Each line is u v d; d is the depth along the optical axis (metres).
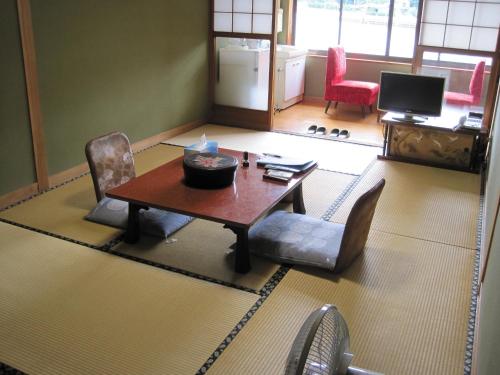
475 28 5.24
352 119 6.51
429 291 2.82
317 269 2.99
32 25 3.79
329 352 1.47
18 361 2.24
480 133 4.55
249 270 2.96
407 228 3.55
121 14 4.64
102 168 3.61
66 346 2.34
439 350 2.37
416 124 4.73
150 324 2.50
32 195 3.96
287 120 6.43
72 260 3.04
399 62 6.99
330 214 3.72
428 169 4.71
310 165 3.55
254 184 3.27
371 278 2.93
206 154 3.37
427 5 5.37
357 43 7.30
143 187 3.21
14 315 2.54
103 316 2.55
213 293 2.75
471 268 3.06
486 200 3.82
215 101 6.33
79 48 4.25
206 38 6.00
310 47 7.54
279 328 2.49
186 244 3.24
